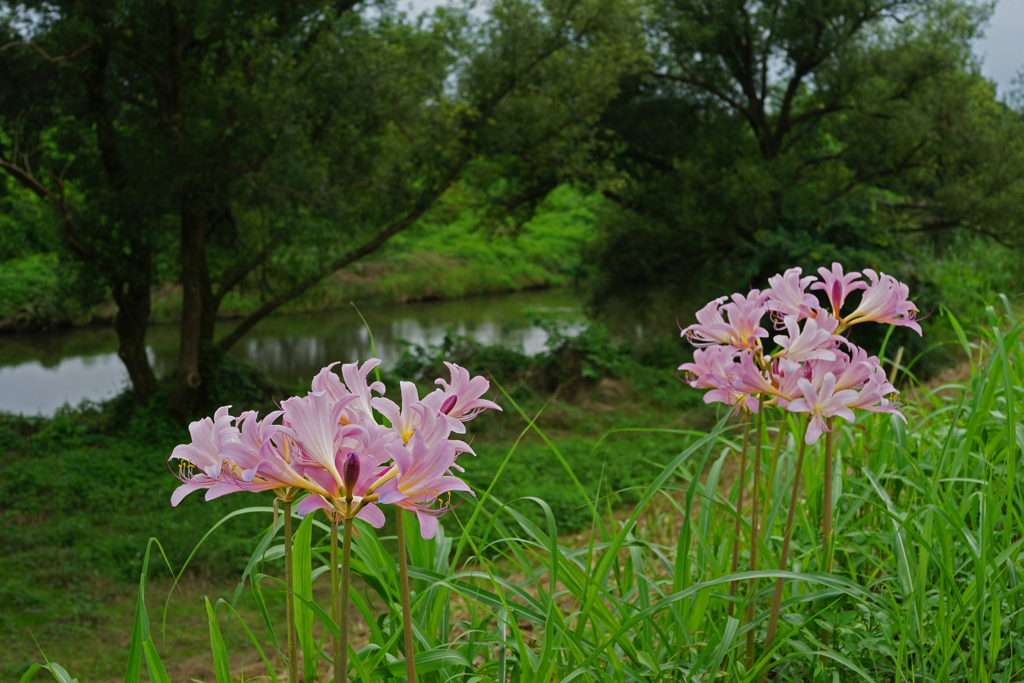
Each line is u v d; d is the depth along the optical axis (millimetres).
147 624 1393
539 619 1856
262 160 9688
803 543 2602
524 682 1675
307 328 22016
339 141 11469
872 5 14406
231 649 5223
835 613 2172
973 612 1827
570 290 32781
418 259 31266
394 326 22188
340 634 1274
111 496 8141
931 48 13805
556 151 12852
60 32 8758
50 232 10453
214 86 9562
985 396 2260
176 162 9492
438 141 12109
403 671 1566
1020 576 2072
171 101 10016
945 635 1880
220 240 11859
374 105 10617
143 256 11016
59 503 7871
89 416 12078
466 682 1782
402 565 1419
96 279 10805
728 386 1917
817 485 2631
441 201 12867
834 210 13242
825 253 11828
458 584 1930
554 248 36188
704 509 2449
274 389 12320
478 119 12555
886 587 2102
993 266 14117
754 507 2055
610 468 8547
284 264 13438
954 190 13531
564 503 7371
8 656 5070
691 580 2480
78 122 10031
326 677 3354
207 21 9219
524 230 17094
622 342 14406
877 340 10742
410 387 1362
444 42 12086
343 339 20094
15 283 21156
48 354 18312
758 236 14102
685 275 15711
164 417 10828
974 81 14086
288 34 10250
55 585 6191
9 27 8883
